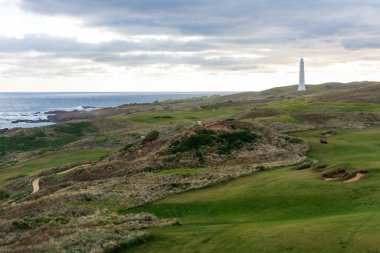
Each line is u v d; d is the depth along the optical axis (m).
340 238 15.59
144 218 23.95
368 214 18.77
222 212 24.39
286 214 22.09
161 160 42.66
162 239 19.31
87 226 22.69
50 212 27.30
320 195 24.12
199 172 36.28
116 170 42.91
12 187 48.41
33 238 21.03
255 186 28.67
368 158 37.53
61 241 19.61
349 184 25.78
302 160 39.84
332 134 58.88
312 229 17.17
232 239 17.89
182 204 27.02
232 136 48.53
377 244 14.48
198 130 49.72
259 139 49.28
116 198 29.70
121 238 19.33
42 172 51.94
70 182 40.19
